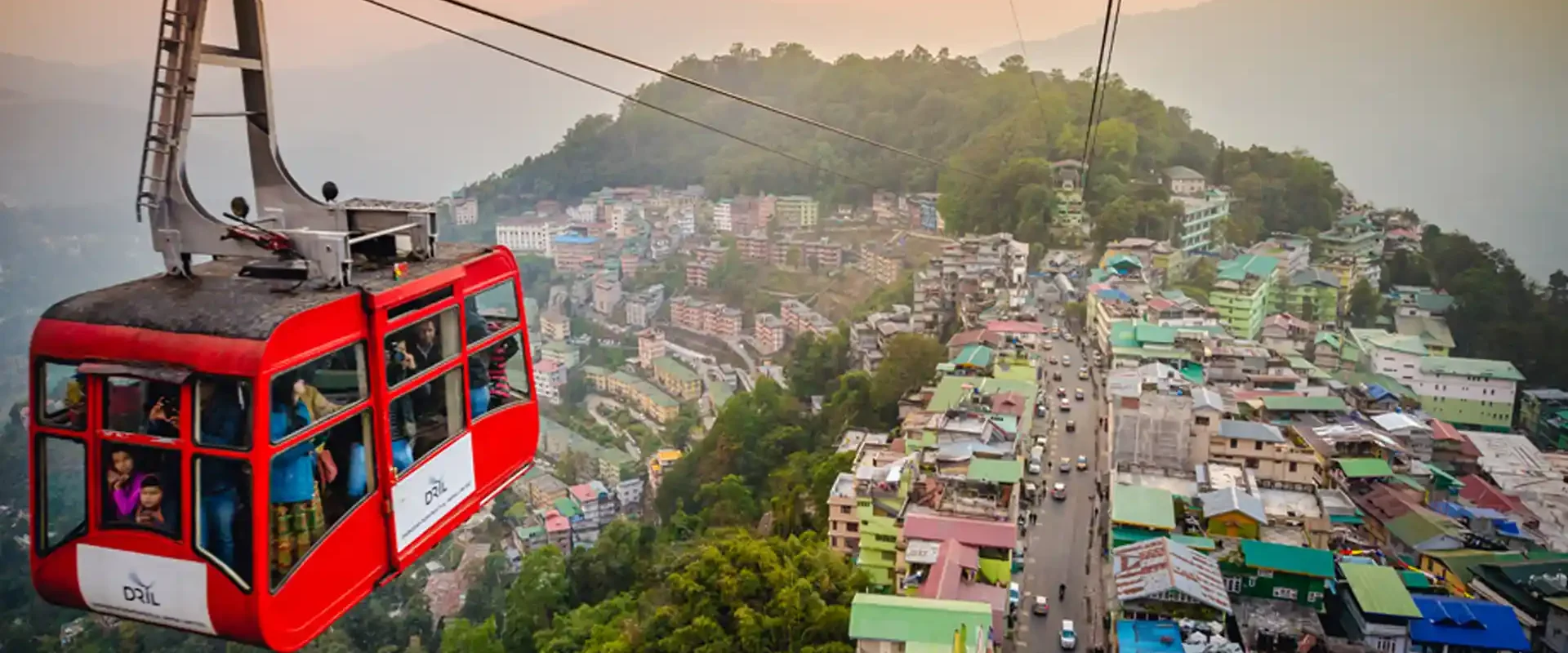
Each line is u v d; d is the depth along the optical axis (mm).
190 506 11406
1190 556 44375
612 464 117312
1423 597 45125
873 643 39719
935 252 134875
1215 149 159500
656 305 170500
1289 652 42594
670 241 188250
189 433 11367
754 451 85125
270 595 11555
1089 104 154375
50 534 12070
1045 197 125188
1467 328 110438
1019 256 108438
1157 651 39406
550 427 136750
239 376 11195
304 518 12094
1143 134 145625
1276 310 109812
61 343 11828
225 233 13039
